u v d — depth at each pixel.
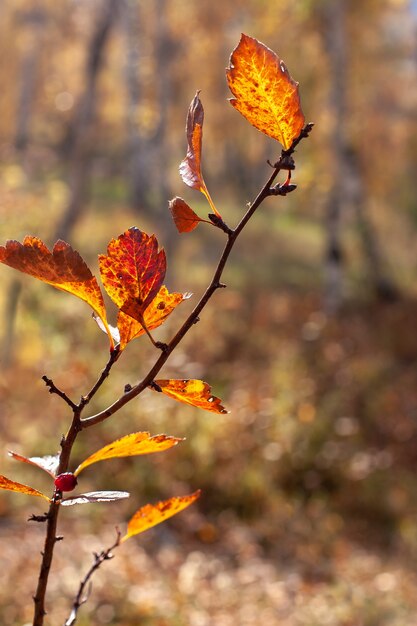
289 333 13.14
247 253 20.81
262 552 6.48
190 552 6.23
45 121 35.41
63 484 0.93
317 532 6.82
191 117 0.91
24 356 9.25
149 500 6.77
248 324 13.20
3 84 33.09
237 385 9.80
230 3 19.77
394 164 22.36
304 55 16.44
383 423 9.10
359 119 17.52
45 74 31.47
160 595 5.25
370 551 6.76
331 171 15.72
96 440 7.14
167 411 7.39
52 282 0.88
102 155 33.47
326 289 15.51
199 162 0.91
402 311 15.66
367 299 17.14
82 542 5.91
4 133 32.84
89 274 0.87
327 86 16.45
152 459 7.00
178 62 21.77
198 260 19.48
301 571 6.12
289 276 19.38
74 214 16.30
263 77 0.86
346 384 10.22
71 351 8.60
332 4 15.35
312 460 7.61
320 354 11.83
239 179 36.25
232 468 7.16
